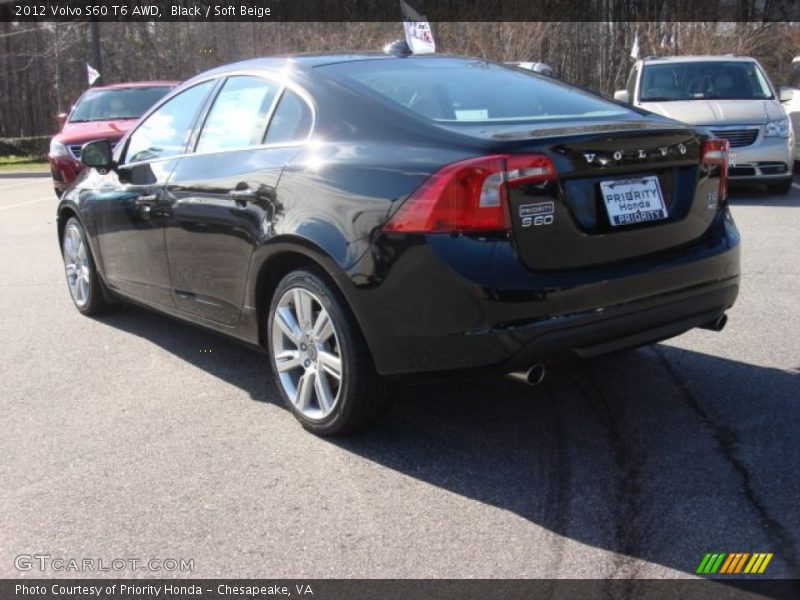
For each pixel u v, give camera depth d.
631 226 3.39
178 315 4.72
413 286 3.16
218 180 4.11
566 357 3.26
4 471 3.52
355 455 3.57
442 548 2.84
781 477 3.24
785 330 5.02
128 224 4.92
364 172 3.36
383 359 3.33
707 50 23.92
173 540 2.95
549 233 3.16
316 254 3.46
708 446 3.53
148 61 27.89
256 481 3.36
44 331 5.59
